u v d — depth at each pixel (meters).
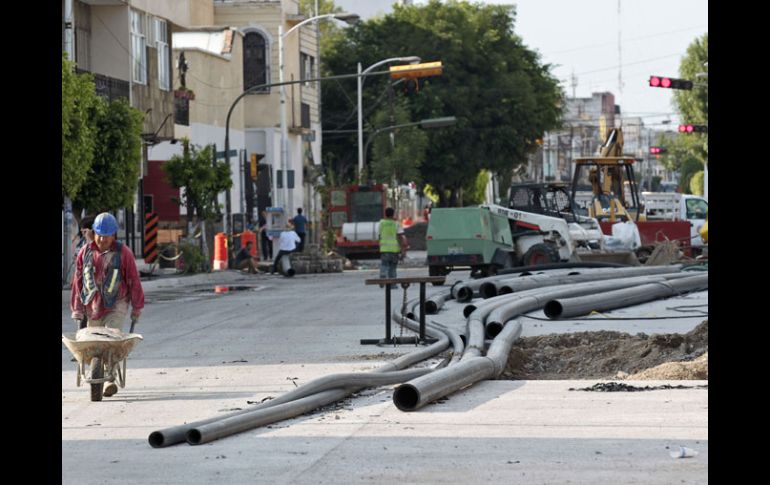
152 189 105.75
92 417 28.45
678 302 60.44
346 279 96.44
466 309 52.53
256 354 41.50
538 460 21.59
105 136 78.06
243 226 117.12
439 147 183.88
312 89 165.50
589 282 63.34
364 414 27.38
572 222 93.38
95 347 30.91
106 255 33.19
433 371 32.47
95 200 78.56
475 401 29.06
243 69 148.00
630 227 99.38
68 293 71.44
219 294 77.31
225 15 150.00
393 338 44.34
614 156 113.50
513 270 76.56
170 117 105.38
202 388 33.03
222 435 24.66
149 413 28.91
